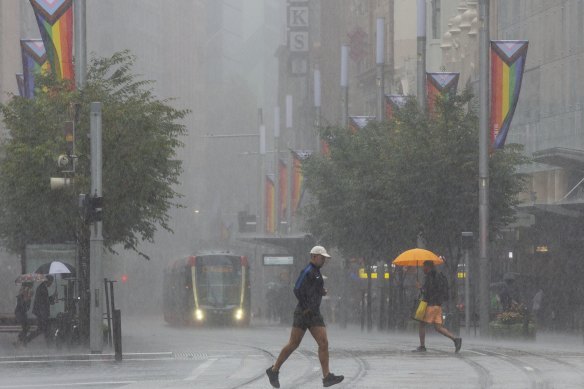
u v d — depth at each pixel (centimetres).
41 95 5850
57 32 5828
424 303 4578
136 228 6156
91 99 5778
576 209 6719
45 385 3469
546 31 9344
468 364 3953
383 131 7400
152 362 4416
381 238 7425
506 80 6231
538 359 4162
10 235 6844
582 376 3475
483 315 6222
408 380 3388
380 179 6975
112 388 3306
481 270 6269
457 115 6762
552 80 9212
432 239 6906
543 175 9206
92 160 4909
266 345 5738
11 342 6241
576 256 7475
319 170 8031
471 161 6681
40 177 5794
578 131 8738
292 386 3259
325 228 8194
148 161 5856
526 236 8019
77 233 5878
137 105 5903
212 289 9588
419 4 7425
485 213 6312
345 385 3244
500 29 10369
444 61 11656
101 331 4922
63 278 5616
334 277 10606
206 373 3819
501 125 6259
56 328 5647
